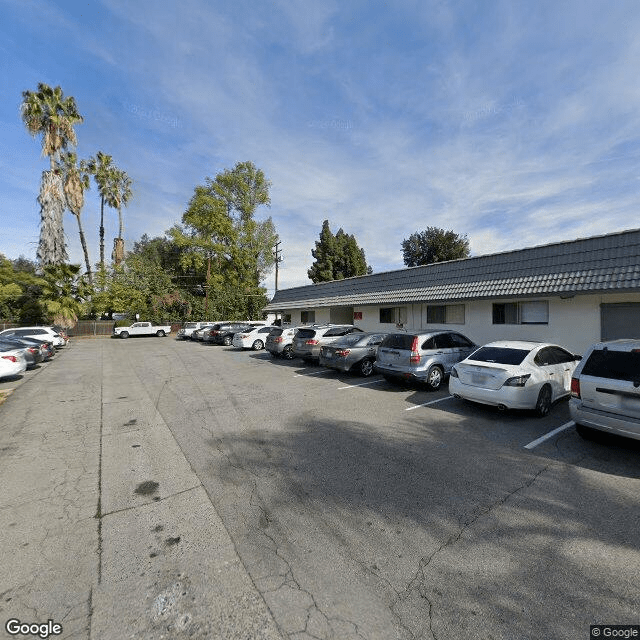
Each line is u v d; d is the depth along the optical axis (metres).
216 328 27.02
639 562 2.97
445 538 3.34
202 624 2.46
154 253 48.69
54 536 3.45
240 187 42.84
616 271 9.58
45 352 16.66
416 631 2.37
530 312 11.99
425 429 6.32
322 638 2.33
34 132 26.69
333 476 4.62
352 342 11.52
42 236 29.12
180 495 4.21
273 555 3.15
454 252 37.41
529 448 5.41
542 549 3.16
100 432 6.48
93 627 2.45
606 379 5.00
